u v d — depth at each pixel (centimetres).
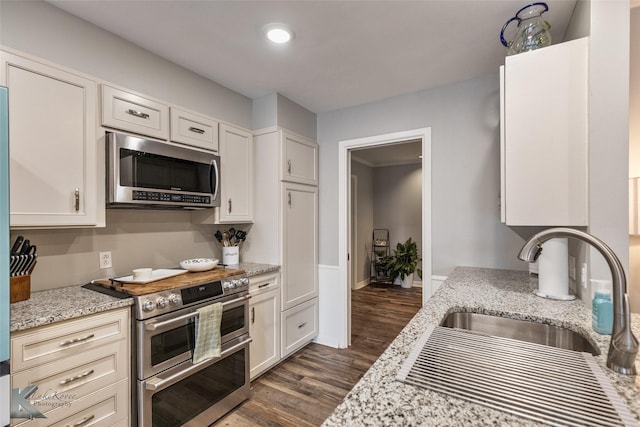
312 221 309
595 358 91
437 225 259
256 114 284
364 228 596
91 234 190
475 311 141
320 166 321
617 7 134
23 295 151
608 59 135
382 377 82
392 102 282
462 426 62
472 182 246
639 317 130
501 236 236
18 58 142
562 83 142
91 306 143
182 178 207
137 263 214
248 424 193
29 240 158
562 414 66
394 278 571
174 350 172
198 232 256
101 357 146
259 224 276
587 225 138
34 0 156
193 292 183
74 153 161
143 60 203
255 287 239
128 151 176
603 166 135
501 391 75
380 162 616
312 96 280
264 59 217
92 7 163
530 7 150
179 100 224
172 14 169
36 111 148
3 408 112
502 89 157
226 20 174
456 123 253
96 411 145
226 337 205
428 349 98
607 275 135
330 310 312
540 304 146
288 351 273
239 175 260
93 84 169
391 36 189
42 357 128
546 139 145
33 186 147
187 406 178
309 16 170
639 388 76
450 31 184
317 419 198
